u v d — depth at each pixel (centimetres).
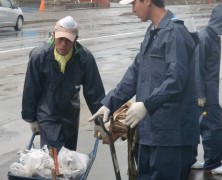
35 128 518
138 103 375
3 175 615
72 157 421
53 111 502
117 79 1231
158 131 398
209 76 580
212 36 570
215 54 576
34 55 495
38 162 411
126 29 2536
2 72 1308
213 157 600
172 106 394
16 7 2462
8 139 777
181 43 383
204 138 600
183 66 379
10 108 955
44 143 498
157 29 395
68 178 410
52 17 3150
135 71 428
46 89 502
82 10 3750
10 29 2541
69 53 493
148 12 403
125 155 683
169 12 402
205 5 4797
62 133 507
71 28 482
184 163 408
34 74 498
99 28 2569
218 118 592
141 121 406
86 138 763
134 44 1922
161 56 391
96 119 453
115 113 465
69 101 503
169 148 399
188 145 403
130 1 409
